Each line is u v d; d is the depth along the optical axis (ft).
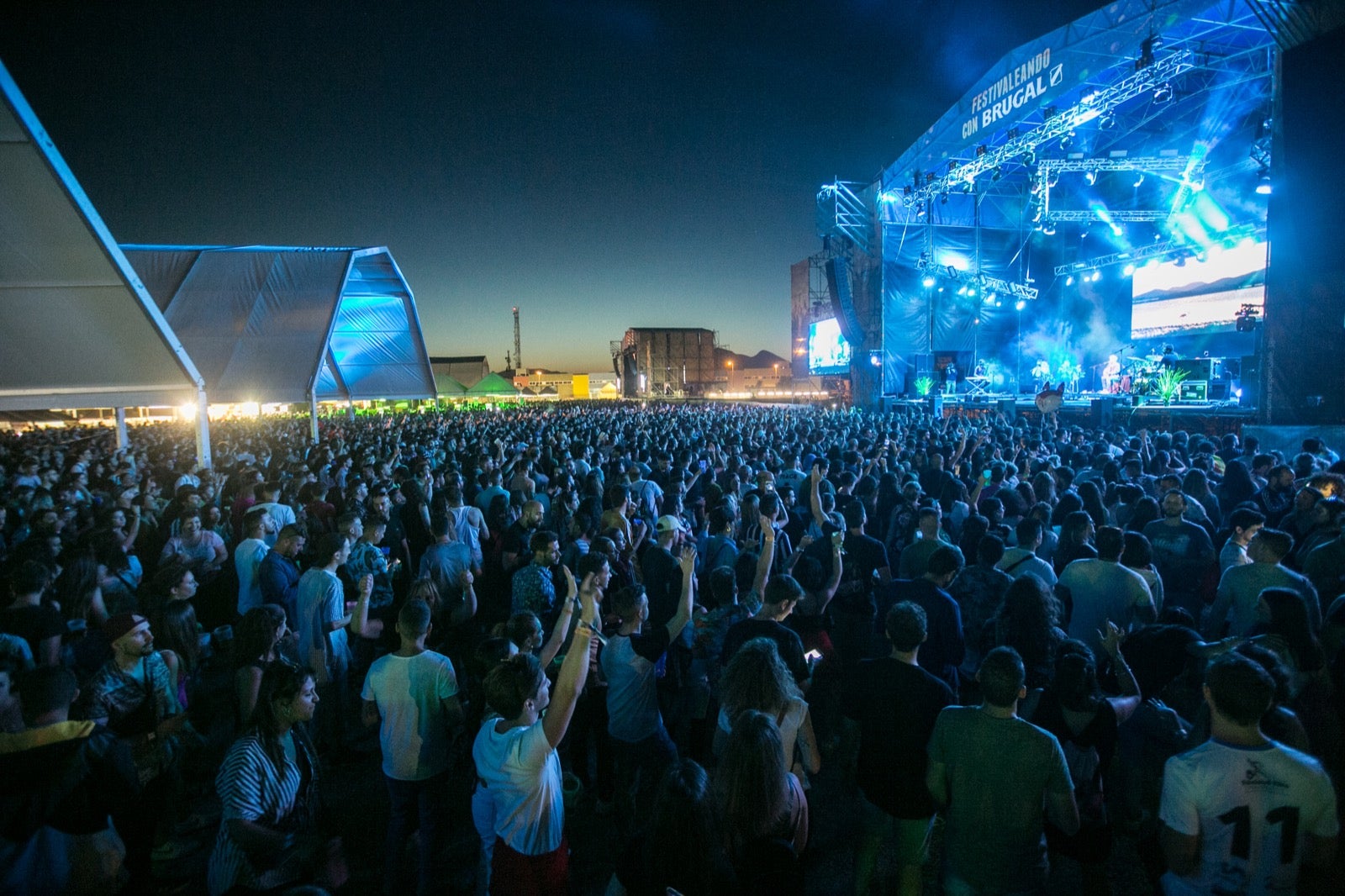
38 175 25.79
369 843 13.46
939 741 8.67
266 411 153.99
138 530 23.85
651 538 23.18
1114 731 9.71
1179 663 11.14
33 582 12.63
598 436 54.34
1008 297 111.34
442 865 12.69
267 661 11.57
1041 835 8.30
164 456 50.57
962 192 102.32
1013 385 113.09
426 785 11.25
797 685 11.38
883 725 9.95
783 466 35.19
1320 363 38.60
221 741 16.20
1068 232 108.17
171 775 11.75
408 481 25.46
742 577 17.46
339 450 48.55
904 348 110.11
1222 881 7.11
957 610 12.96
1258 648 8.61
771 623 11.74
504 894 8.83
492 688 9.06
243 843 8.28
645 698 12.63
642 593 12.67
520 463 32.22
